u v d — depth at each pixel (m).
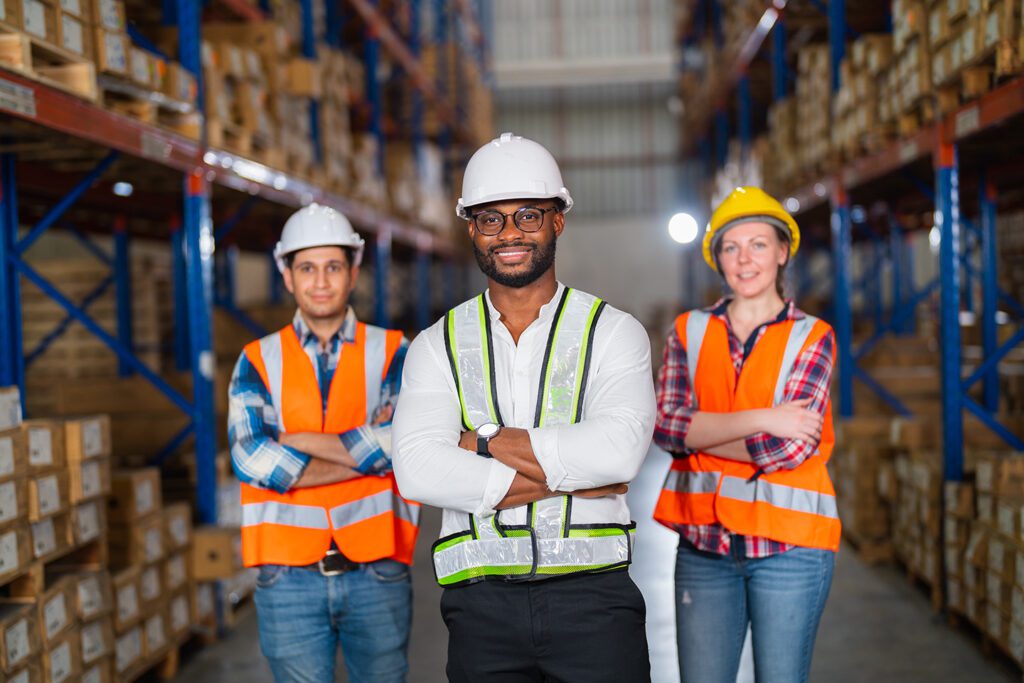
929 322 10.48
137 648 3.97
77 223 7.79
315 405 2.69
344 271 2.73
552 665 2.00
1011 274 7.98
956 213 4.71
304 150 6.84
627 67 22.56
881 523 5.89
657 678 4.06
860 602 5.08
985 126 4.12
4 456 3.05
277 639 2.61
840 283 6.75
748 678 4.04
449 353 2.05
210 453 4.94
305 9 7.50
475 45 17.75
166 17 5.31
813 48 7.19
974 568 4.28
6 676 3.00
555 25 22.83
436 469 1.96
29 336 7.92
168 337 8.70
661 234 23.16
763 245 2.49
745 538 2.40
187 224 4.98
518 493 1.94
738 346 2.55
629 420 1.95
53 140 4.24
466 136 15.51
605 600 1.99
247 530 2.62
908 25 4.76
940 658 4.24
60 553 3.39
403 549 2.68
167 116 4.87
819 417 2.35
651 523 6.83
